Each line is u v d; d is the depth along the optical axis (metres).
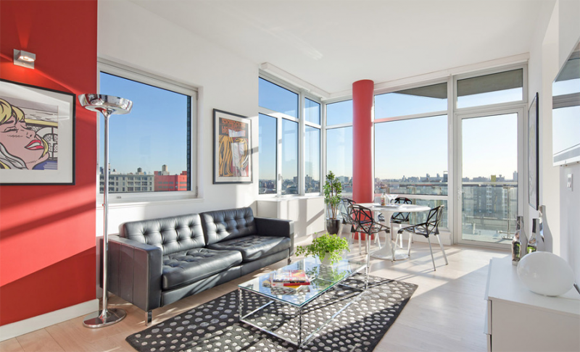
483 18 3.38
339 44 4.02
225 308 2.64
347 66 4.78
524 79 4.51
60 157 2.45
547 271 1.60
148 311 2.32
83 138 2.59
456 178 5.08
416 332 2.24
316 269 2.70
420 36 3.80
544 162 3.15
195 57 3.74
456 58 4.47
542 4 3.09
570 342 1.46
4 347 2.05
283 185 5.56
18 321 2.21
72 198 2.52
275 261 3.58
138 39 3.14
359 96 5.41
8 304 2.18
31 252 2.29
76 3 2.59
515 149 4.62
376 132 5.86
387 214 4.51
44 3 2.39
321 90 5.91
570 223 2.12
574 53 1.71
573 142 1.73
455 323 2.37
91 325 2.32
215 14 3.31
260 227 4.10
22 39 2.27
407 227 4.07
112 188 3.06
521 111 4.55
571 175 2.06
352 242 5.30
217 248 3.28
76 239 2.53
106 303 2.47
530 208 4.03
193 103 3.84
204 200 3.84
